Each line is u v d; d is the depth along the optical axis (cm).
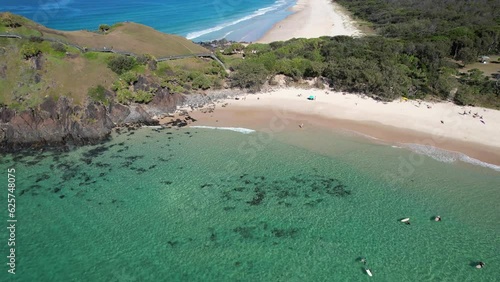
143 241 3956
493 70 8838
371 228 4147
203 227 4156
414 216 4312
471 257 3772
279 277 3578
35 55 6562
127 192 4675
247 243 3953
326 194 4691
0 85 6103
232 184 4866
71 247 3856
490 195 4634
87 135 5891
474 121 6334
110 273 3581
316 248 3897
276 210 4419
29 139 5688
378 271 3628
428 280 3534
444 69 8238
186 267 3672
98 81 6706
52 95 6169
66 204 4438
